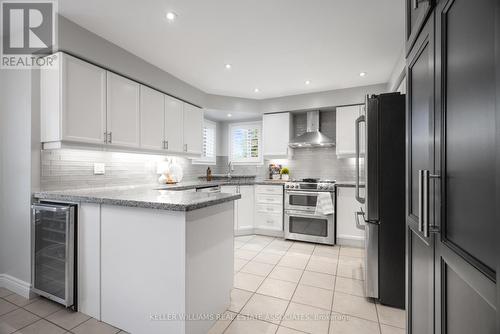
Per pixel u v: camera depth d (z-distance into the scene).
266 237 3.90
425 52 0.94
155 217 1.52
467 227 0.63
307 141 3.91
